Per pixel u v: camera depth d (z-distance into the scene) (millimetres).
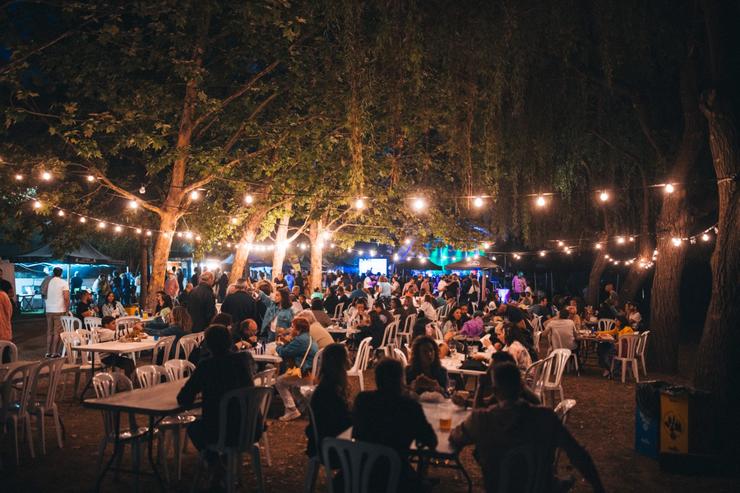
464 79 13516
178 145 14727
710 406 7363
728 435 7352
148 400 6039
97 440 8289
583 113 15500
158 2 12914
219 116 16078
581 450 4391
